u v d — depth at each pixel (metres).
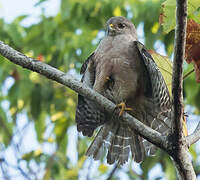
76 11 15.30
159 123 9.51
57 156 15.06
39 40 15.41
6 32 14.74
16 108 15.48
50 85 15.30
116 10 15.04
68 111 15.75
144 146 9.82
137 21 14.16
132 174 14.64
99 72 10.08
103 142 10.05
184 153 7.75
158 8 14.05
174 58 7.35
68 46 15.12
